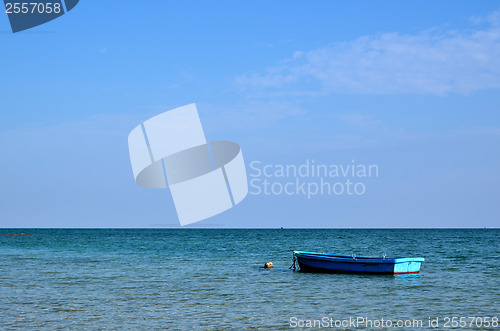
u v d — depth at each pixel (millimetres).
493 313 23469
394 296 28203
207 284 33156
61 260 53375
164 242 109688
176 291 29938
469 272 40781
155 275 38500
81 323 21031
